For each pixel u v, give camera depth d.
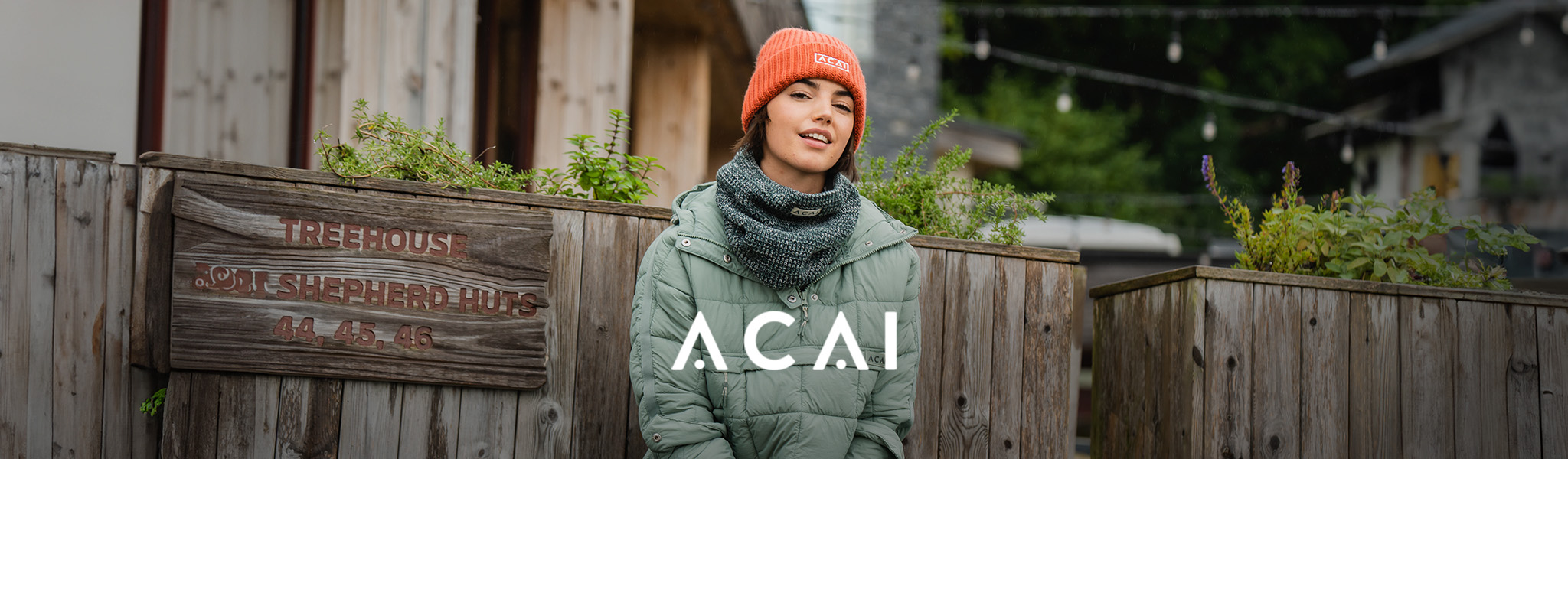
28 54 3.50
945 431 2.51
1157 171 16.94
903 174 2.75
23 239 2.27
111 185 2.33
